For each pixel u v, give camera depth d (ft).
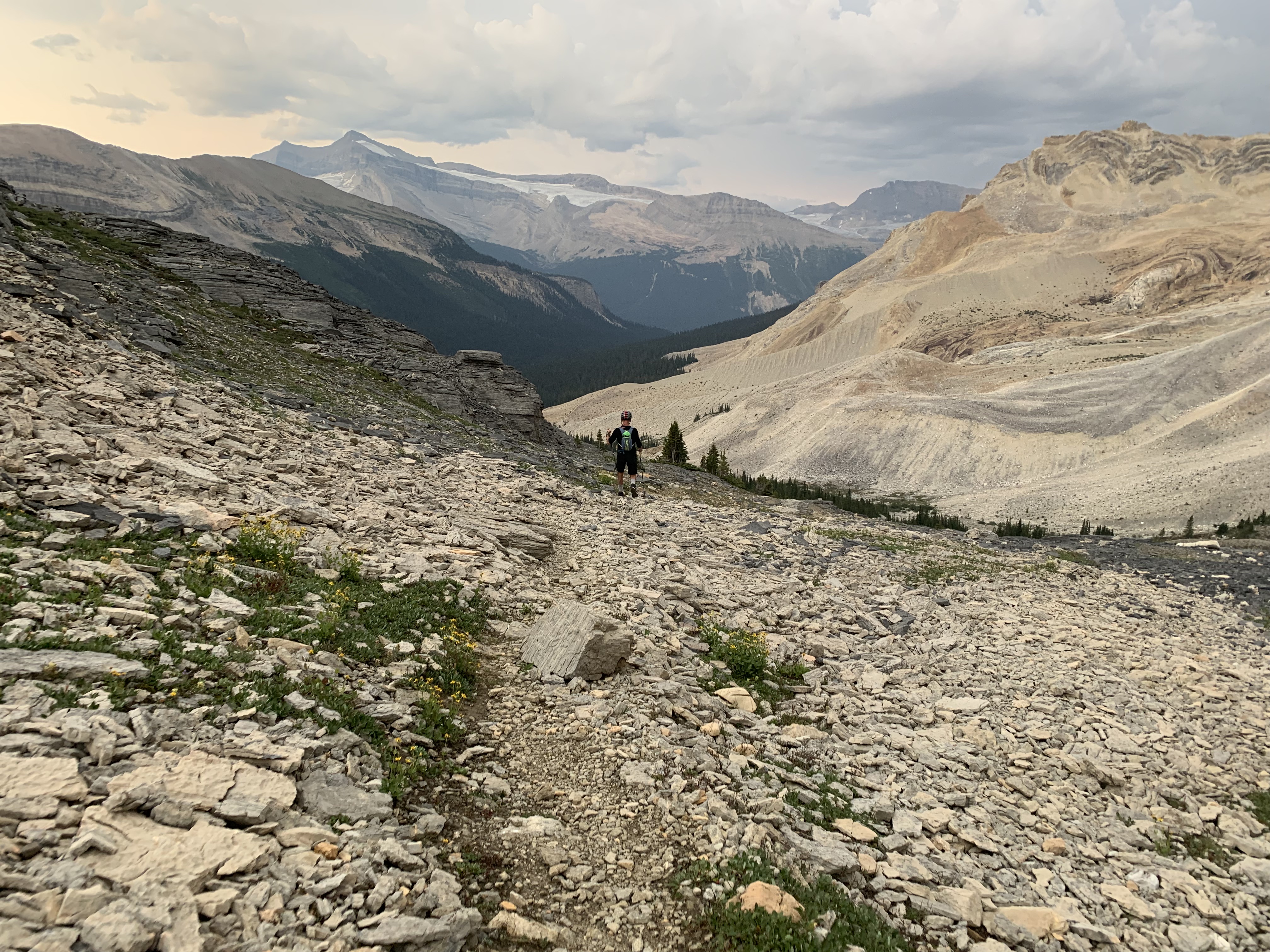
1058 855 33.27
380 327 185.98
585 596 54.70
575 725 34.09
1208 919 30.42
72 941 13.94
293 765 22.36
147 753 20.16
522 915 21.74
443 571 48.88
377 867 20.43
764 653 48.60
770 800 30.86
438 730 29.99
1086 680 56.03
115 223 164.45
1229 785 43.09
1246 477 514.68
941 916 26.17
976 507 615.98
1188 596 98.53
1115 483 597.11
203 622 29.37
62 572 28.53
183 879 16.72
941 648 59.62
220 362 107.24
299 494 56.03
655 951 21.40
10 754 17.80
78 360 64.95
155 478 45.19
